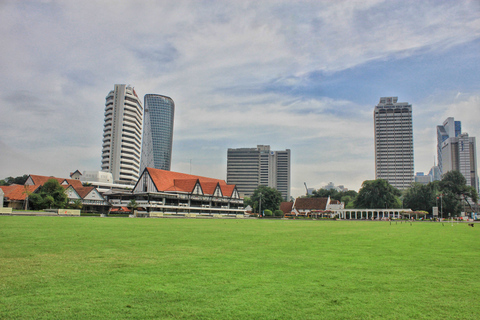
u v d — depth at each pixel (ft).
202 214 369.50
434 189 476.95
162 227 130.52
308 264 47.73
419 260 52.85
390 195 488.44
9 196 316.60
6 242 66.18
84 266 43.73
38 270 40.86
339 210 476.13
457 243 83.15
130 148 645.92
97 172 526.57
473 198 483.92
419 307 28.94
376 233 122.42
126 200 371.56
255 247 67.05
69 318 25.26
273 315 26.53
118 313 26.43
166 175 404.98
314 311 27.61
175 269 42.73
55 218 178.70
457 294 32.94
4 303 28.37
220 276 39.09
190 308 27.84
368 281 37.81
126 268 42.86
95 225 128.98
